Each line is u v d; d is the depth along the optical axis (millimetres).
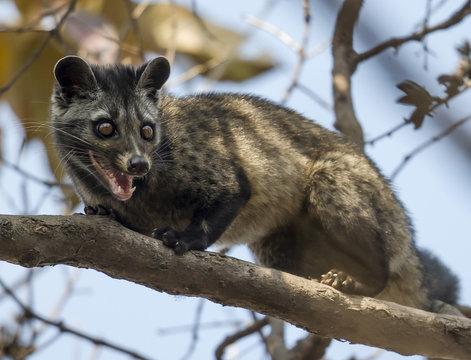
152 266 7324
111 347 10625
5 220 6566
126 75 9688
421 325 8133
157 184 9516
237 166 9820
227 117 10383
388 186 10711
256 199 10211
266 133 10523
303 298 7875
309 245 10750
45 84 12836
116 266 7188
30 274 10961
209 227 9344
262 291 7742
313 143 10891
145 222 9953
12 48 12891
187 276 7488
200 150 9680
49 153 11359
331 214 10273
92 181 9641
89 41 12719
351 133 11234
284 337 11266
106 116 9234
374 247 10125
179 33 13828
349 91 11430
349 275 10328
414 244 10984
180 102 10359
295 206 10516
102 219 7145
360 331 8086
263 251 11000
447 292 11242
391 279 10672
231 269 7648
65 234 6828
